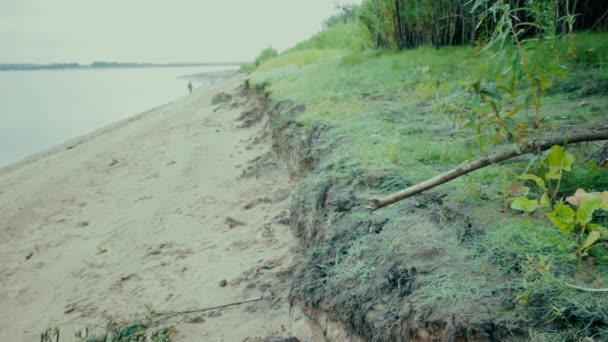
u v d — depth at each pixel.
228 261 4.23
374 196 3.29
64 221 6.57
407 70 7.91
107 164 9.57
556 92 4.80
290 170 5.94
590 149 3.11
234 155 8.23
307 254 3.47
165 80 84.94
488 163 2.69
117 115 29.73
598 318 1.64
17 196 8.08
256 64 25.78
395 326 2.11
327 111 6.13
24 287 4.54
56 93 55.53
